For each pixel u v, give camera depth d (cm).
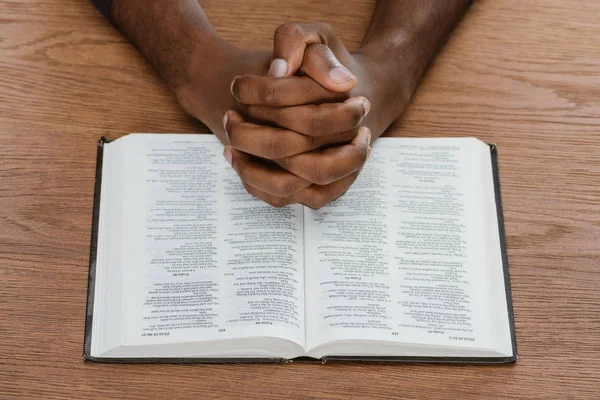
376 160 75
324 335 66
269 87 63
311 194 68
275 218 71
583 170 76
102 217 71
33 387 65
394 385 66
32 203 73
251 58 73
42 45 81
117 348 65
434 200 73
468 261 70
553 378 67
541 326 69
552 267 71
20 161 74
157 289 68
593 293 70
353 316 67
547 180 76
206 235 70
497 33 84
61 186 73
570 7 87
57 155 75
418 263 70
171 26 78
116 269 68
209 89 74
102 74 80
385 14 80
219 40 76
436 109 79
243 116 66
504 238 72
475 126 78
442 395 66
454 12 82
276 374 66
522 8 86
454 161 75
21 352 66
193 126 77
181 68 76
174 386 65
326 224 71
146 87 79
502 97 80
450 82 81
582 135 78
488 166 75
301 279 69
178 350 66
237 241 70
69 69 80
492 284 69
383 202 73
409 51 78
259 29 83
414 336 66
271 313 66
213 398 65
